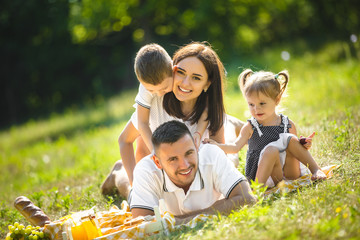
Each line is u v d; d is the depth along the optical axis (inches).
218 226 122.2
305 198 134.6
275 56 712.4
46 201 208.7
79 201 199.5
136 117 177.0
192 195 143.0
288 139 161.9
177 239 121.3
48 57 1000.2
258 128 168.1
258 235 110.3
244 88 170.2
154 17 890.7
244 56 848.9
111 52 1005.8
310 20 948.6
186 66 160.4
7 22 993.5
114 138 428.1
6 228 181.5
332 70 475.2
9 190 300.5
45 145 510.3
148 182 143.0
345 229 107.0
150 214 140.9
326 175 158.2
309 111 304.8
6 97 1015.0
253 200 138.7
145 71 157.8
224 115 174.6
